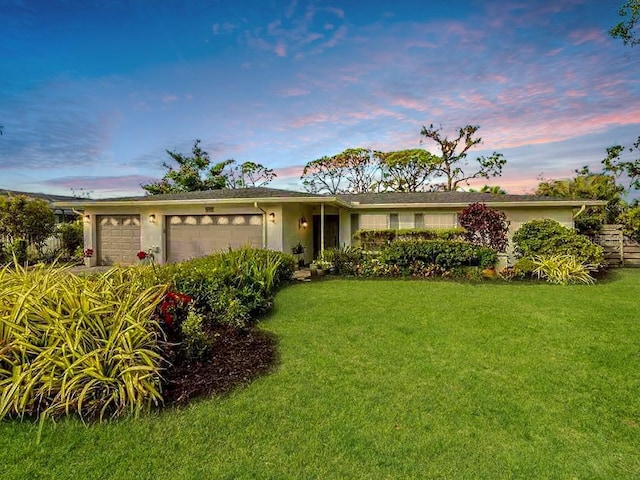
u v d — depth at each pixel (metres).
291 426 2.96
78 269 12.91
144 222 13.87
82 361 3.11
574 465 2.52
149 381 3.28
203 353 4.10
